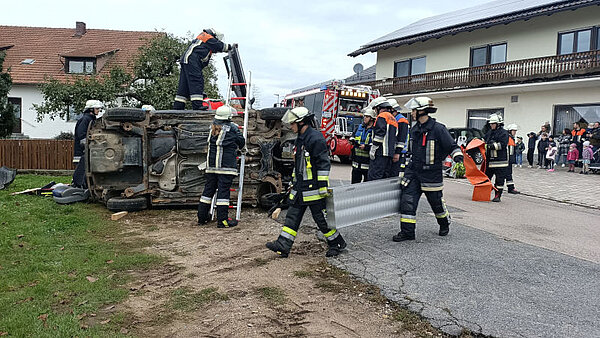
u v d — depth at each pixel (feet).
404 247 18.80
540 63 64.75
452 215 25.73
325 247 18.93
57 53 94.63
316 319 12.48
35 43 97.71
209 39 28.43
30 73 88.74
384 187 19.61
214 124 22.34
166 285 14.85
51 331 11.39
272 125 26.89
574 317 12.34
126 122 25.79
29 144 49.21
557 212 28.27
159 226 22.80
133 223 23.45
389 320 12.42
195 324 12.16
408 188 19.77
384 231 21.45
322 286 14.74
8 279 14.73
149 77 62.44
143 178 26.21
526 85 64.49
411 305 13.12
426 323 12.17
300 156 17.28
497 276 15.42
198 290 14.42
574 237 21.45
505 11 71.31
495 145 31.17
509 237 20.94
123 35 101.24
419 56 84.64
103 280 14.97
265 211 26.37
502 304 13.16
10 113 60.08
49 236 20.15
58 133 88.58
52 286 14.29
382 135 23.50
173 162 26.43
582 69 59.52
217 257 17.74
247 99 25.34
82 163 29.22
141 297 13.87
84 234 20.94
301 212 17.54
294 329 11.91
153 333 11.63
